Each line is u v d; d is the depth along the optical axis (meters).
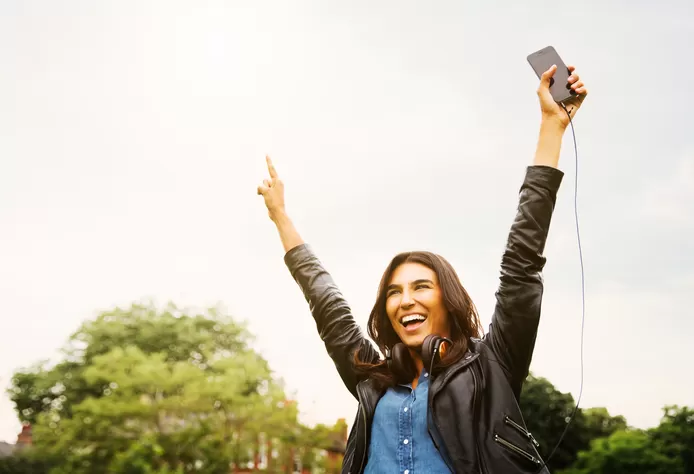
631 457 58.12
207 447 47.72
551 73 2.05
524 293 1.89
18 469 48.34
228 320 60.47
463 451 1.72
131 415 47.97
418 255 2.09
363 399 1.97
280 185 2.57
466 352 1.88
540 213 1.94
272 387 51.47
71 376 58.84
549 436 54.19
